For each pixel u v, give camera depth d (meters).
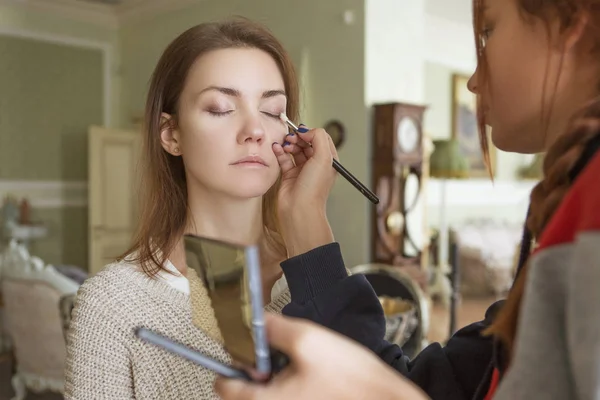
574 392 0.31
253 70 0.78
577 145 0.35
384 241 3.52
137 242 0.86
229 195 0.79
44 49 5.04
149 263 0.81
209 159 0.78
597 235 0.29
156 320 0.77
